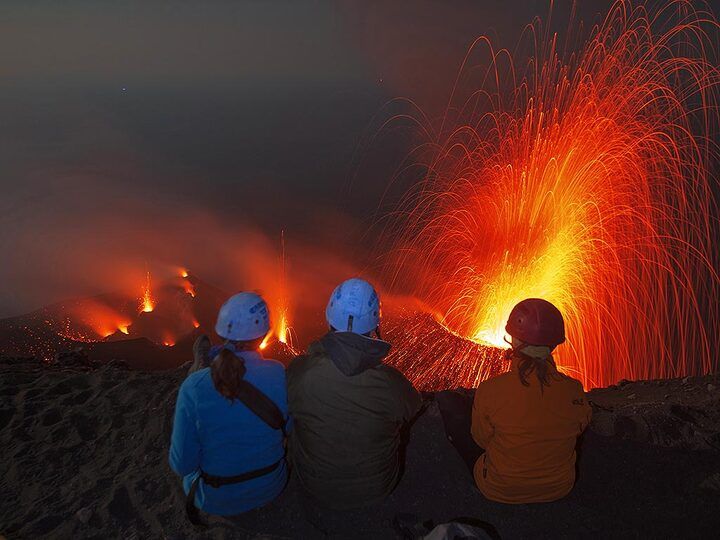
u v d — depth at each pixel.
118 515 3.77
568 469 3.75
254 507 3.71
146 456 4.36
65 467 4.28
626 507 3.96
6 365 7.40
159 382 5.51
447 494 4.07
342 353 3.45
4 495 3.98
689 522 3.81
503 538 3.68
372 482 3.73
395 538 3.66
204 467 3.53
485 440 3.78
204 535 3.59
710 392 6.51
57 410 5.02
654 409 5.34
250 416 3.41
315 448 3.65
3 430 4.75
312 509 3.87
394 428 3.71
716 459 4.51
